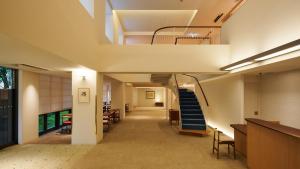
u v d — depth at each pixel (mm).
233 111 7559
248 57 5324
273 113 6418
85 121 6785
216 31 9336
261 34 5074
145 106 24734
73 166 4789
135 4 8828
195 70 6918
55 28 3627
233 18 6707
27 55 3822
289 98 5711
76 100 6793
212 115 9906
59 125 10117
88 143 6762
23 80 6836
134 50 6914
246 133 4742
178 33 12070
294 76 5523
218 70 6914
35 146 6496
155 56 6902
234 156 5297
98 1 6879
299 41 3223
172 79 11117
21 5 2605
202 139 7430
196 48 6938
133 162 5047
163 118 13930
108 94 17844
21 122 6762
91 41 6090
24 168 4684
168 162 5051
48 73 7863
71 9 4441
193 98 9531
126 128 9844
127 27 12047
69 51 4324
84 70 6699
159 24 11547
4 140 6426
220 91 8875
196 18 9898
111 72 7008
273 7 4582
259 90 7137
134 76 11828
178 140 7289
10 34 2398
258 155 3977
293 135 2771
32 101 7367
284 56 4172
